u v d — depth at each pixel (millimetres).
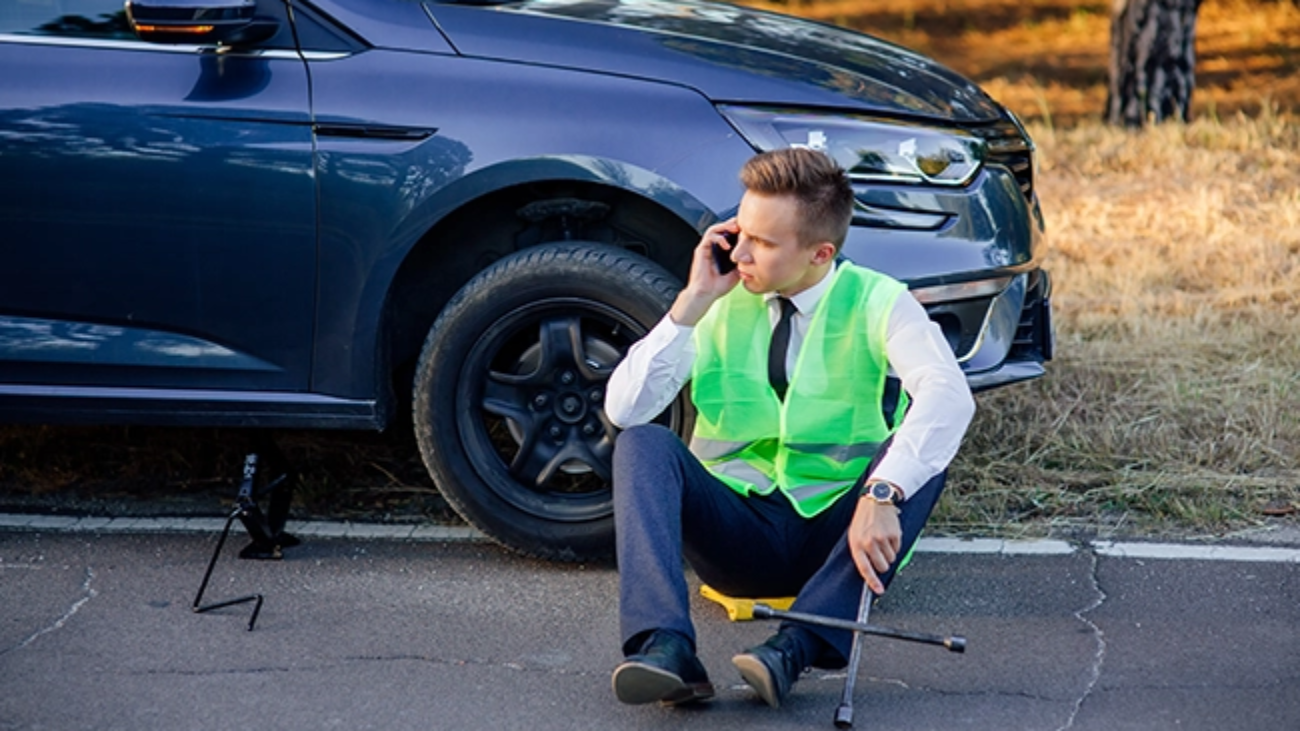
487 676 3336
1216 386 5043
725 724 3088
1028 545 4078
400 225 3809
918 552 4039
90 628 3580
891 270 3809
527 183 3914
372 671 3357
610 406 3238
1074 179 7727
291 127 3816
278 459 4254
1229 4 13188
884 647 3455
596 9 4195
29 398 4016
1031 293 4297
